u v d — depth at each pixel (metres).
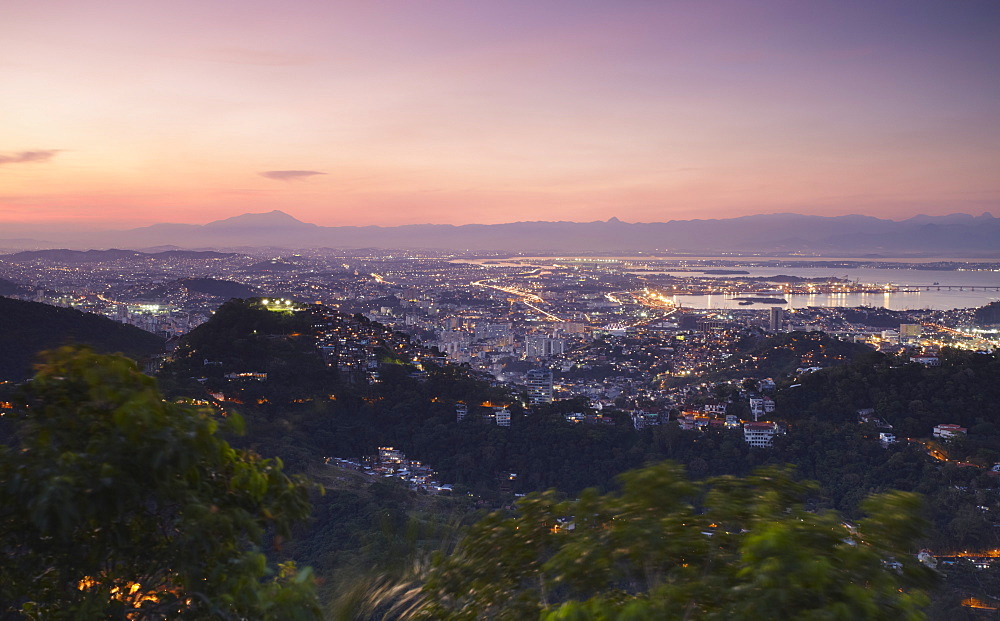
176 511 2.34
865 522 2.43
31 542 2.20
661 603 2.23
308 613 2.43
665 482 2.74
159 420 2.21
